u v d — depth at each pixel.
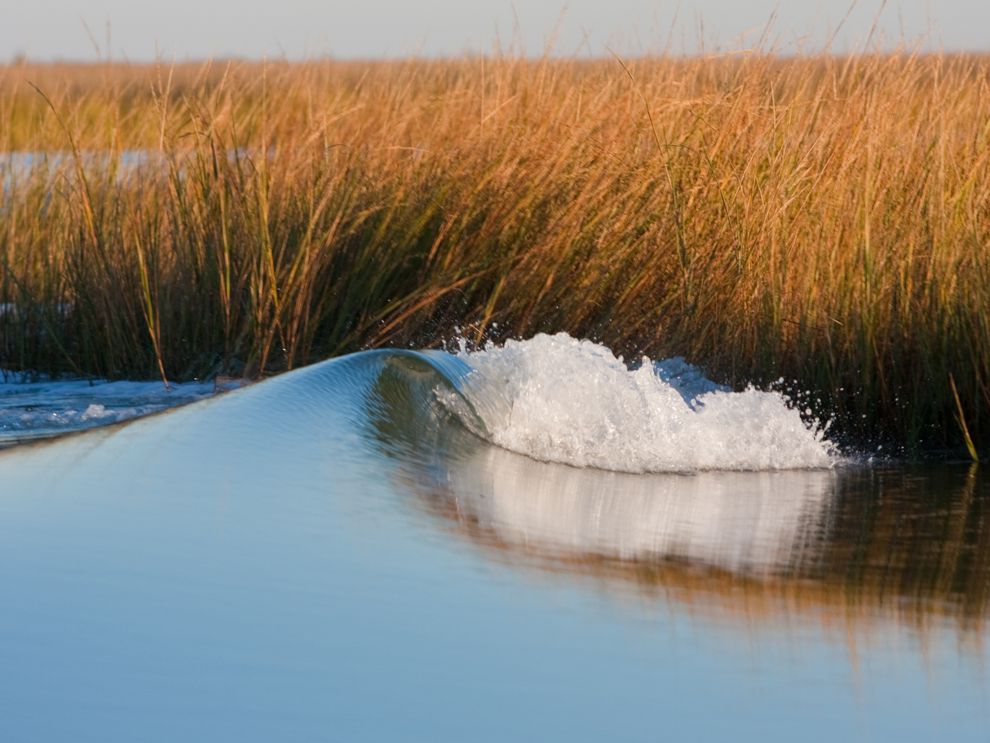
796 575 7.02
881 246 13.17
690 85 15.77
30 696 4.28
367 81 16.66
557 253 14.62
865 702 4.96
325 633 5.02
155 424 8.20
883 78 14.24
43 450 7.53
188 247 14.61
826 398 12.91
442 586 5.82
